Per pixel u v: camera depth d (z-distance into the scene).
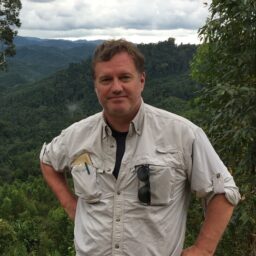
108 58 1.81
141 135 1.86
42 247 17.20
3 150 60.69
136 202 1.81
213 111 3.82
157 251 1.81
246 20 3.48
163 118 1.87
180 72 80.50
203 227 1.85
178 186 1.86
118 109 1.82
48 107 89.00
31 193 39.56
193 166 1.84
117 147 1.88
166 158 1.82
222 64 3.80
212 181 1.83
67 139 2.02
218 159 1.88
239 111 3.39
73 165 1.95
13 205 34.28
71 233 17.33
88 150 1.92
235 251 3.70
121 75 1.81
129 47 1.83
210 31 3.72
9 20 23.14
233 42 3.66
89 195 1.87
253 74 3.62
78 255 1.93
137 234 1.82
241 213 3.40
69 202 2.16
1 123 69.19
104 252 1.84
